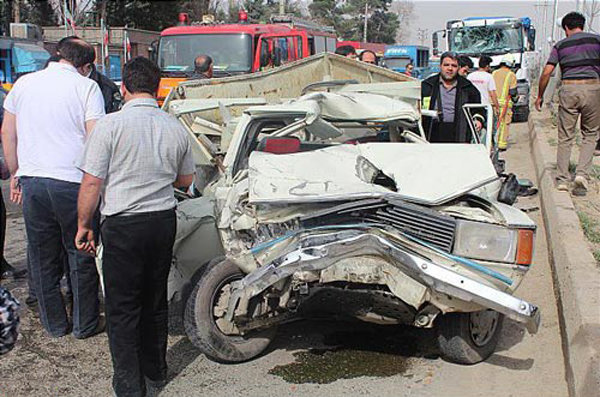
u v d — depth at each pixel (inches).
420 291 163.8
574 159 388.2
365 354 197.8
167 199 168.4
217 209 197.6
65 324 213.3
